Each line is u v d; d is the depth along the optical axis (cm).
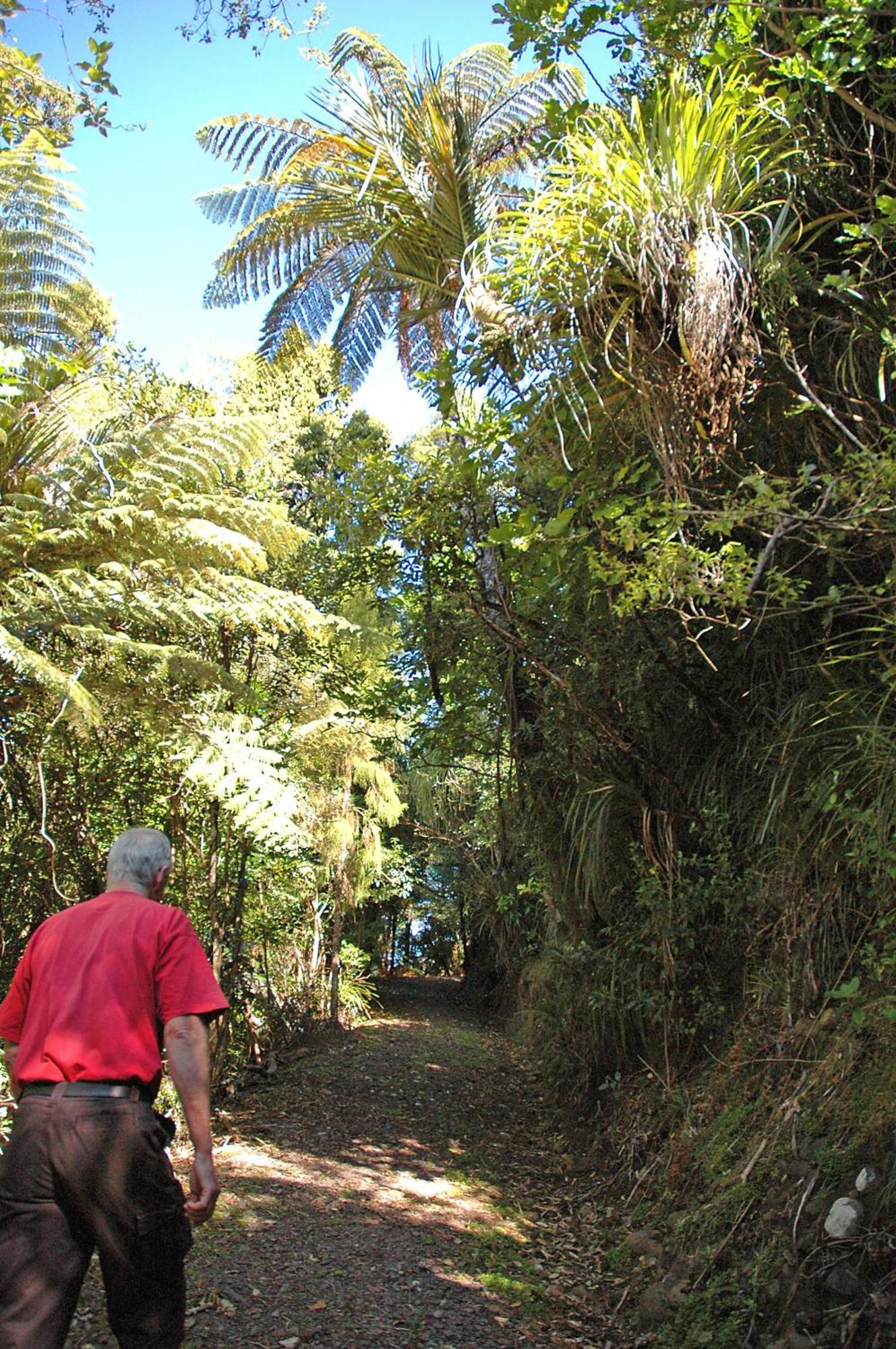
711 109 401
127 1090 239
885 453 327
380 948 1841
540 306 428
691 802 537
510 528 457
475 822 1253
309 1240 447
